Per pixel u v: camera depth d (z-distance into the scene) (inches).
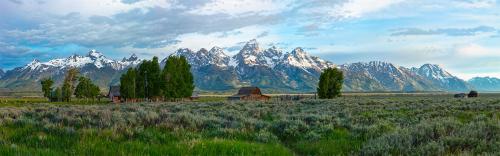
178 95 4350.4
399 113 1112.2
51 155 390.9
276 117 1037.8
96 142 456.8
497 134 473.4
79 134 509.4
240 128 657.6
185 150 448.5
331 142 592.1
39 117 767.7
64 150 424.5
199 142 477.7
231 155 447.5
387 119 903.1
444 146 452.1
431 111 1182.9
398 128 629.6
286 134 659.4
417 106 1481.3
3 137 479.8
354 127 704.4
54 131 537.3
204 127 681.6
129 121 645.9
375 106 1557.6
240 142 507.2
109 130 532.1
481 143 442.0
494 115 860.0
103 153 413.4
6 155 374.6
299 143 594.9
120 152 418.0
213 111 1246.3
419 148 454.0
